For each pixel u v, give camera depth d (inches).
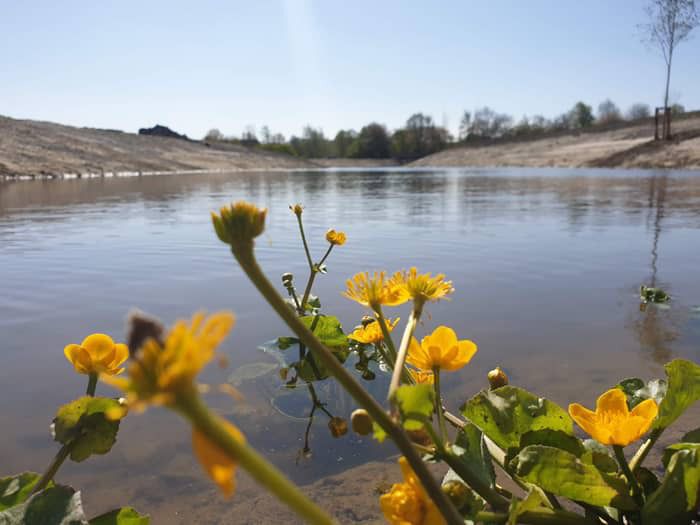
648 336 106.0
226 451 16.3
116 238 243.0
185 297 141.2
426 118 2704.2
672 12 1061.8
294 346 104.3
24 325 118.9
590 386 83.4
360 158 2773.1
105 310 129.9
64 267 180.7
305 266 176.9
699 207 356.5
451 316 121.3
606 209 353.7
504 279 156.7
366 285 44.8
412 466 30.8
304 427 74.7
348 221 306.0
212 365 96.3
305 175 1083.3
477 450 46.3
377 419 30.5
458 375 88.7
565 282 152.3
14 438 71.6
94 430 47.9
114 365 49.1
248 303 134.4
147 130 2276.1
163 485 62.2
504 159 1749.5
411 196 494.9
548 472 41.9
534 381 85.5
